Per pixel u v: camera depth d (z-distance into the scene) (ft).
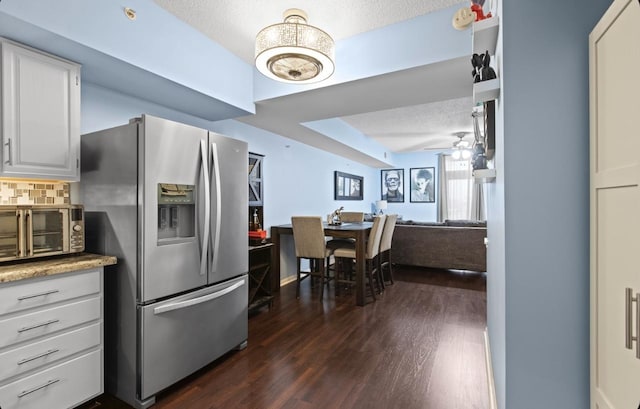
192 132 6.75
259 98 9.80
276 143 14.70
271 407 5.82
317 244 12.21
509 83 3.77
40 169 5.66
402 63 7.55
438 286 14.08
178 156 6.44
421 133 19.45
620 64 2.91
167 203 6.25
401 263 17.12
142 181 5.85
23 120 5.45
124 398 6.07
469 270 15.78
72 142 6.14
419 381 6.63
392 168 28.76
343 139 16.85
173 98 8.50
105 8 6.00
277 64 6.84
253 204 12.89
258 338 8.80
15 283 4.77
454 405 5.86
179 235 6.77
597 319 3.34
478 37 4.31
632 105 2.74
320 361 7.50
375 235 12.12
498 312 4.92
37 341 5.01
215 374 6.96
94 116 7.57
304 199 17.12
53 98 5.87
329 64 6.89
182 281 6.54
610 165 3.09
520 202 3.75
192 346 6.72
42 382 5.07
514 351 3.82
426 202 27.40
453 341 8.54
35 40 5.44
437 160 26.94
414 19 7.45
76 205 6.07
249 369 7.15
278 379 6.75
